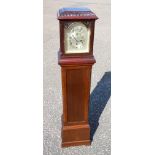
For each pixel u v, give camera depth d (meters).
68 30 1.94
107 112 2.84
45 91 3.19
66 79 2.10
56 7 7.05
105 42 4.82
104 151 2.32
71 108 2.23
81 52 2.03
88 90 2.17
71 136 2.34
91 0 8.22
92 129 2.58
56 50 4.44
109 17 6.31
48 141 2.42
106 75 3.62
